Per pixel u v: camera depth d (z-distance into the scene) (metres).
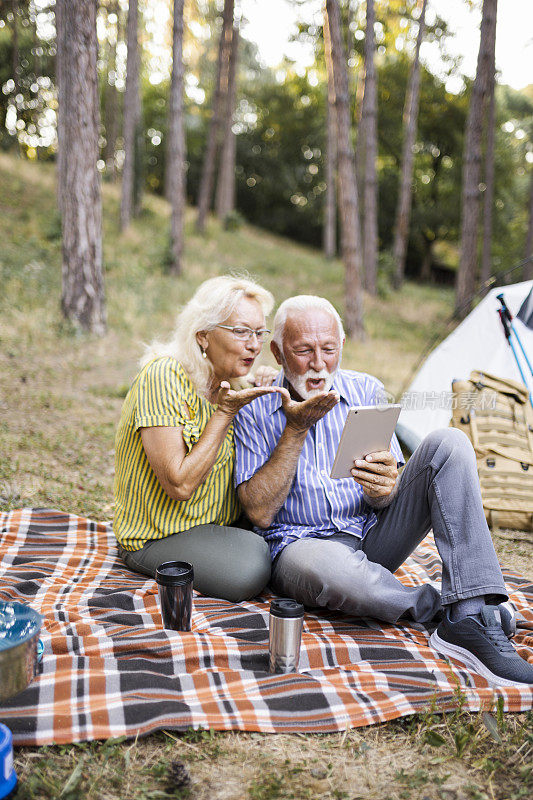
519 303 4.86
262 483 2.62
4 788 1.68
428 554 3.53
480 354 4.93
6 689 1.87
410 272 36.41
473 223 11.88
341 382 2.83
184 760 1.90
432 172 32.03
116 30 23.22
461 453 2.47
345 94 11.72
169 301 12.91
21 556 3.15
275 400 2.75
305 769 1.89
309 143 35.06
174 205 15.08
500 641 2.31
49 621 2.47
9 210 16.88
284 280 18.92
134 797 1.75
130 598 2.69
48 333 9.45
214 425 2.55
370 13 16.97
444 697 2.17
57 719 1.96
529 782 1.87
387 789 1.83
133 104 17.91
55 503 4.16
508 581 3.27
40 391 7.17
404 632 2.61
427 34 21.22
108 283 13.13
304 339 2.60
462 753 1.97
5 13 21.14
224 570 2.70
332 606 2.59
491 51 11.33
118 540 2.92
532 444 4.27
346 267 12.97
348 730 2.05
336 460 2.48
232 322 2.61
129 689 2.10
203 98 34.16
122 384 7.72
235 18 23.75
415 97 19.73
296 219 35.72
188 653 2.30
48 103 24.41
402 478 2.65
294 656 2.25
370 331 14.73
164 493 2.77
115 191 23.06
